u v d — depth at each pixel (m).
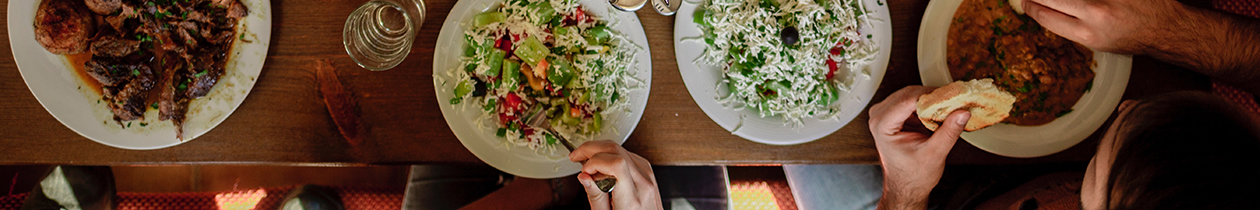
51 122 1.23
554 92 1.21
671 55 1.27
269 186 2.00
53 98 1.18
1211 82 1.29
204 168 1.97
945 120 1.11
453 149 1.26
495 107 1.21
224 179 1.98
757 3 1.21
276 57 1.23
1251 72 1.19
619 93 1.22
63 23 1.14
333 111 1.24
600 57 1.19
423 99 1.25
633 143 1.28
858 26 1.22
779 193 1.95
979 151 1.30
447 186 1.71
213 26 1.17
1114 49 1.21
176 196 1.88
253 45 1.20
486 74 1.18
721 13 1.19
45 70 1.18
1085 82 1.26
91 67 1.15
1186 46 1.19
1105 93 1.25
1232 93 1.63
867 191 1.74
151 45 1.23
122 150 1.25
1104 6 1.15
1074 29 1.18
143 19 1.17
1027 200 1.40
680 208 1.74
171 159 1.25
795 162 1.30
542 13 1.16
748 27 1.18
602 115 1.23
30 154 1.23
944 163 1.22
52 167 1.73
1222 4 1.70
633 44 1.21
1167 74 1.29
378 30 1.21
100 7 1.16
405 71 1.24
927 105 1.14
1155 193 0.72
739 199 1.95
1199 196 0.68
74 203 1.73
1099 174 0.95
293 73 1.24
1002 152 1.25
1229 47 1.17
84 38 1.18
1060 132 1.25
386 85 1.24
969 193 1.60
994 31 1.25
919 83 1.28
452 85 1.19
